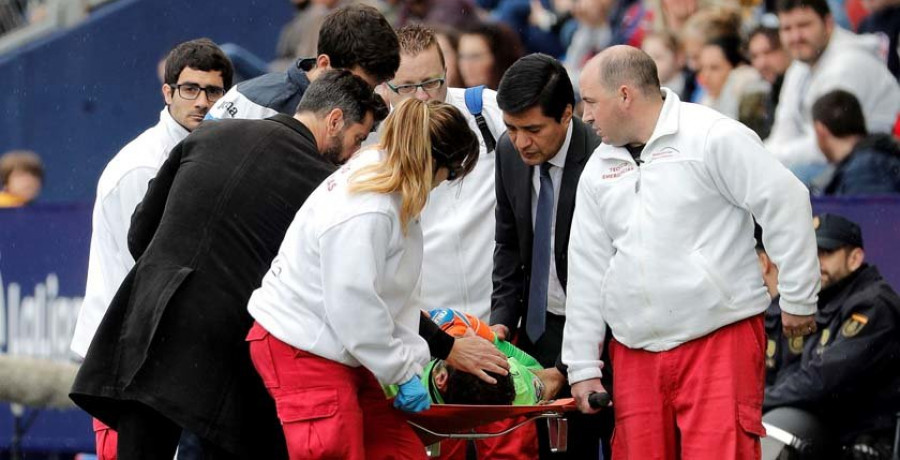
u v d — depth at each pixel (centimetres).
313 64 1986
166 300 1727
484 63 3241
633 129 1791
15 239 2980
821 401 2345
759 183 1733
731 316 1764
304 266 1669
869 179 2867
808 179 2966
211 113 1992
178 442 1928
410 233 1683
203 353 1733
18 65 3841
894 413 2336
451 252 2077
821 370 2333
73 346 2053
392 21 3434
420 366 1708
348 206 1631
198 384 1725
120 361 1748
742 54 3138
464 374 1809
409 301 1730
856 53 3011
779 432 2303
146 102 3812
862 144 2895
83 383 1755
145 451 1770
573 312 1867
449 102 2089
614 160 1817
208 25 3772
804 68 3048
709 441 1767
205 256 1752
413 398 1675
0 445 2942
